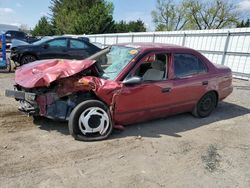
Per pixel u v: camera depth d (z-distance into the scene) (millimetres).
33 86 3838
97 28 41750
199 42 14375
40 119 4820
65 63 4387
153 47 4688
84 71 4141
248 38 11789
